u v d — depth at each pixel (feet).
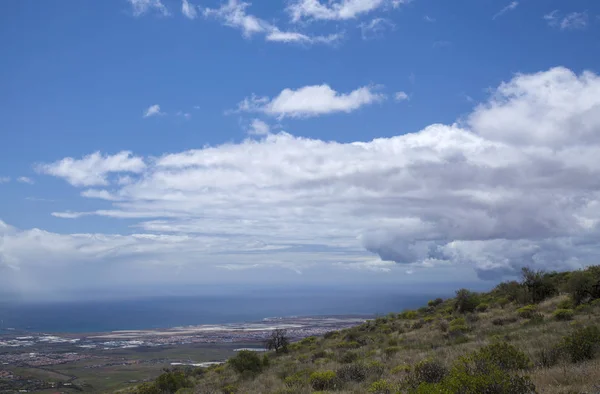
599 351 42.86
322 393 50.39
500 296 134.31
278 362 105.91
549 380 35.17
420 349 79.00
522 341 61.93
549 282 113.70
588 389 31.35
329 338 143.43
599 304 89.51
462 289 129.18
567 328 68.44
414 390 31.91
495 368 33.50
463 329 92.79
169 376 94.17
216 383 89.97
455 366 38.55
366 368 60.75
